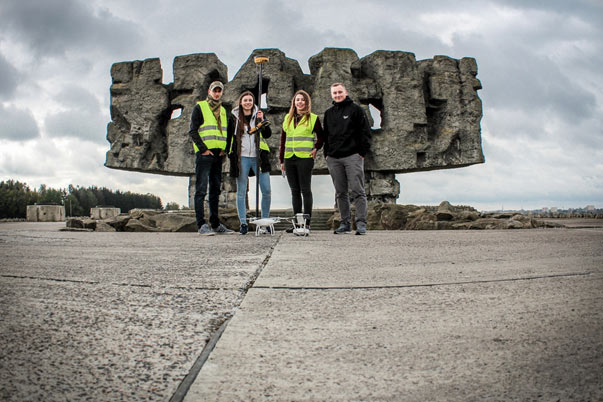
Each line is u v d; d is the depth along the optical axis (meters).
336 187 7.63
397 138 20.02
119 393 1.14
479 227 9.57
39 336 1.56
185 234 8.16
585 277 2.73
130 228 10.47
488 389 1.17
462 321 1.76
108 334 1.59
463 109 21.08
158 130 20.91
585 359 1.35
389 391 1.16
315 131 7.64
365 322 1.76
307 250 4.49
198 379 1.23
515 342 1.50
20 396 1.12
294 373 1.28
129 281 2.64
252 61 19.95
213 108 7.73
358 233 7.29
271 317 1.83
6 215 79.25
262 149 7.93
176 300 2.13
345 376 1.26
